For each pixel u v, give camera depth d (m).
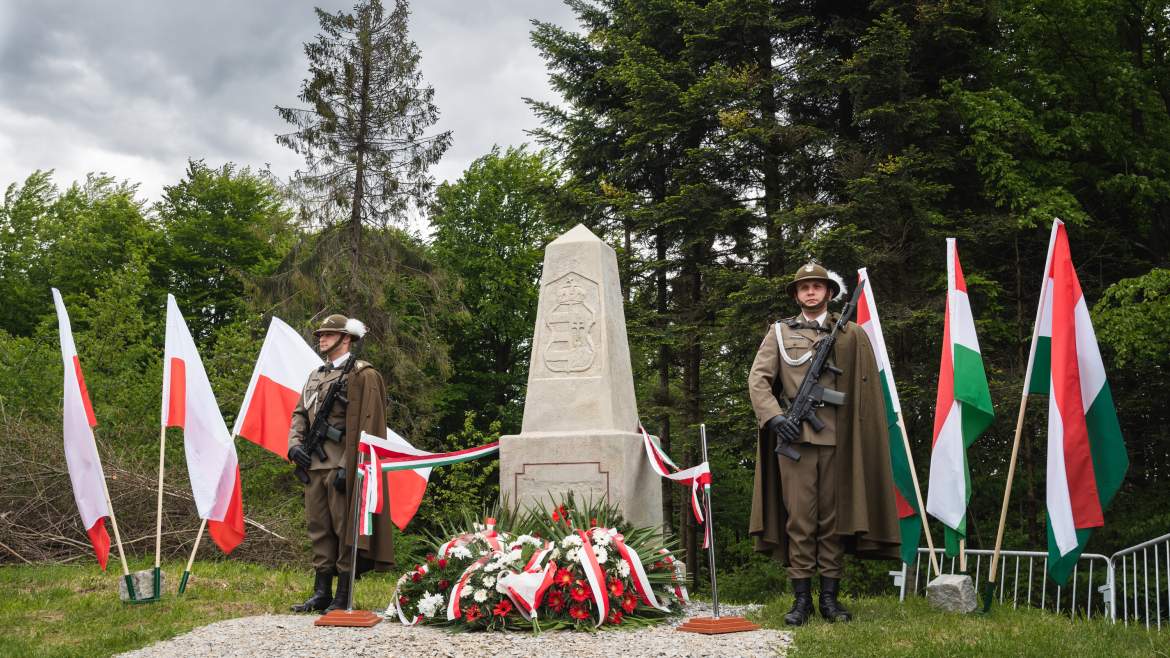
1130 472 16.58
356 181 22.45
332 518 7.25
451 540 7.00
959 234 16.14
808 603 6.46
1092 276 17.33
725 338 16.81
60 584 9.15
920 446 16.69
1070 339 7.05
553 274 9.15
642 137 19.12
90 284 30.98
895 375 15.84
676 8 19.06
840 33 18.33
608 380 8.77
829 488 6.50
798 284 6.82
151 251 31.19
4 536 11.69
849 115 19.00
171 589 8.78
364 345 22.12
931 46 17.36
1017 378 15.84
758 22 18.45
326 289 21.84
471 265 28.80
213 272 31.14
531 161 30.17
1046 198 15.48
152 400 17.17
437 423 25.47
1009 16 17.08
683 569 7.51
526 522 7.39
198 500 8.73
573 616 6.34
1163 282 13.88
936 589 7.05
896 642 5.66
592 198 20.02
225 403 19.36
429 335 23.78
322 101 22.20
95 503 8.14
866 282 8.13
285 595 8.55
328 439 7.31
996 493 17.17
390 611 6.93
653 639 5.84
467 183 29.98
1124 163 16.50
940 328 15.59
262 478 16.56
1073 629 6.25
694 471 6.62
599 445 8.37
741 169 18.86
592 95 21.42
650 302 20.28
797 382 6.64
